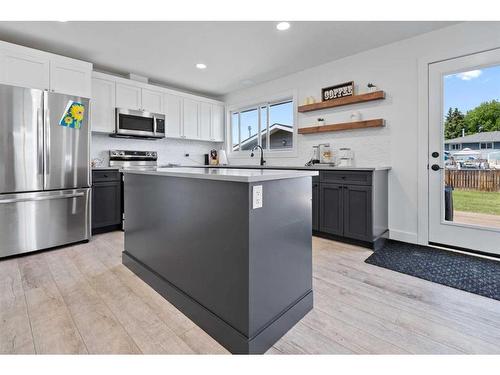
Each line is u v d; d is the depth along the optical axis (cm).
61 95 284
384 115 317
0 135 247
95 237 332
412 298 179
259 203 128
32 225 269
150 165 446
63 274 220
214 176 135
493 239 255
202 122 492
